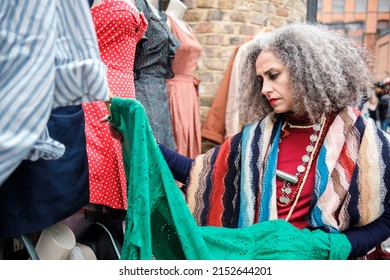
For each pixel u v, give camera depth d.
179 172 1.45
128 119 1.09
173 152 1.46
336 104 1.30
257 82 1.43
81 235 1.70
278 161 1.33
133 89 1.76
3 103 0.73
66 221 1.67
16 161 0.73
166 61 2.21
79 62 0.80
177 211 1.02
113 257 1.61
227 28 2.85
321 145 1.30
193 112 2.55
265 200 1.28
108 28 1.65
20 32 0.74
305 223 1.27
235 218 1.34
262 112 1.44
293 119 1.35
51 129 1.22
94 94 0.80
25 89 0.73
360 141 1.26
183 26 2.60
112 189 1.53
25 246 1.26
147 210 0.96
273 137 1.36
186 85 2.52
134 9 1.72
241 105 1.46
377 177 1.23
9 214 1.13
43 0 0.75
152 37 2.09
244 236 1.17
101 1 1.63
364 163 1.24
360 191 1.23
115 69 1.68
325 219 1.23
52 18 0.76
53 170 1.21
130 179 1.01
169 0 2.76
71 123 1.27
